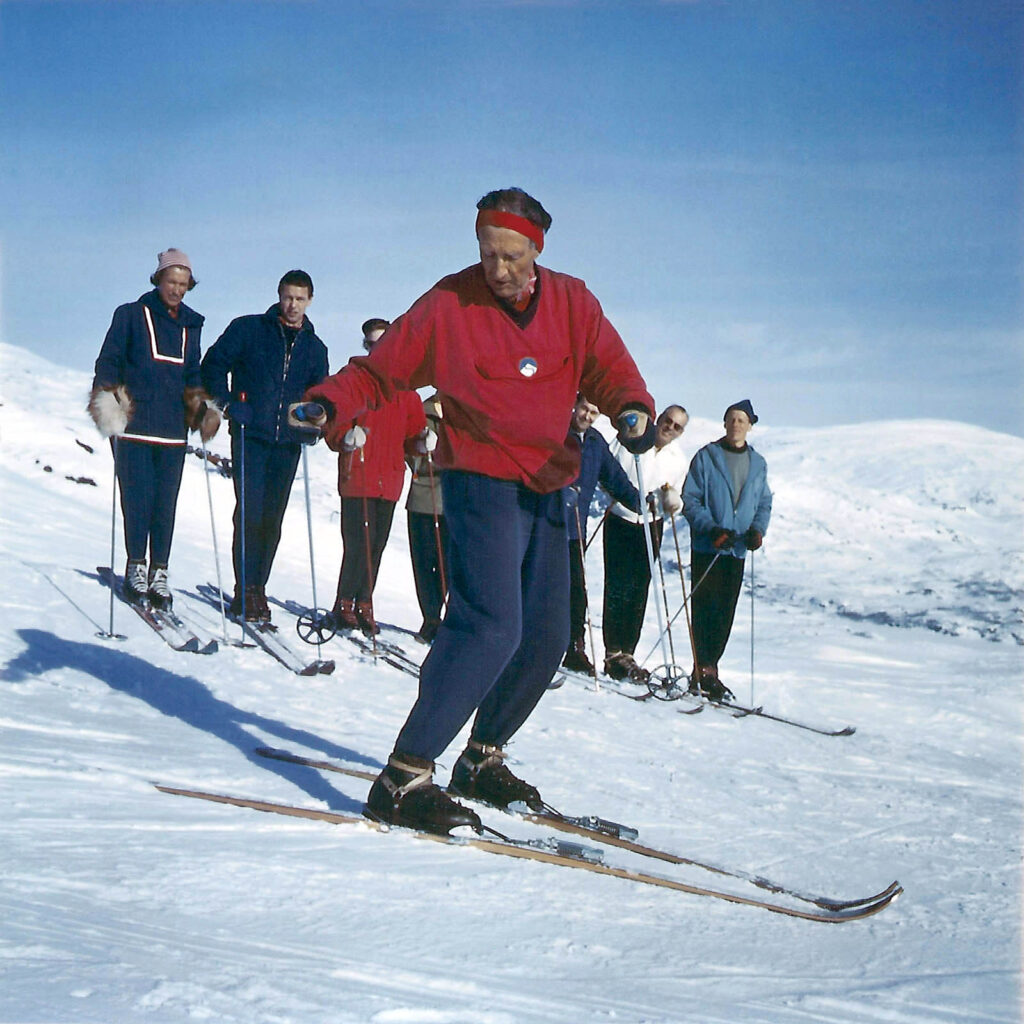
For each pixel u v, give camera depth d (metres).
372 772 4.02
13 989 1.61
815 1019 2.21
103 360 6.44
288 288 6.69
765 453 25.98
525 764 4.72
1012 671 10.39
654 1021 1.98
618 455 7.71
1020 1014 2.44
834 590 14.84
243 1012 1.64
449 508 3.35
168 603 6.61
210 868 2.54
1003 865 4.05
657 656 9.67
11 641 5.45
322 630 7.05
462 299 3.26
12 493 9.81
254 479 6.81
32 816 2.83
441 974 2.06
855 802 4.93
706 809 4.38
